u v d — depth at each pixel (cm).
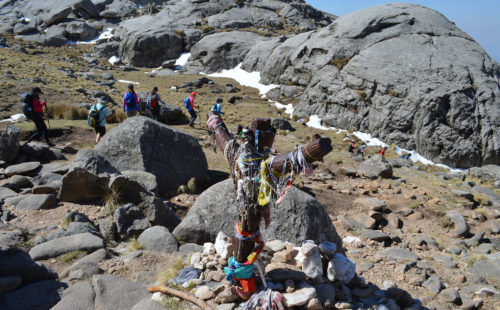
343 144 3020
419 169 2752
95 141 1438
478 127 3006
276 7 7075
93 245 565
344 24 4103
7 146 1024
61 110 1864
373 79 3425
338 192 1434
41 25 6919
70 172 735
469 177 2495
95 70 4969
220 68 5356
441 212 1352
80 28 6644
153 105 1923
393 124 3219
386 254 941
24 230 623
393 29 3847
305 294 379
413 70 3347
